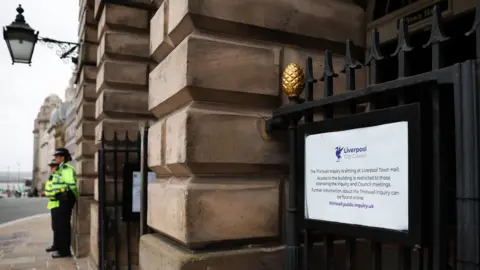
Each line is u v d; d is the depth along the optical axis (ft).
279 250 8.87
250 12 9.20
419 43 11.10
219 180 8.83
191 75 8.50
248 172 9.18
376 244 6.66
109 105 19.10
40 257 25.82
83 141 25.46
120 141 17.51
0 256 26.21
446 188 5.77
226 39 9.10
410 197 5.90
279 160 9.34
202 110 8.71
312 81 8.15
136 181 17.16
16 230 40.55
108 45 18.86
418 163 5.82
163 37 10.07
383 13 11.93
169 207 9.21
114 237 18.19
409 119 5.98
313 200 7.69
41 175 176.55
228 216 8.66
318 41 10.19
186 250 8.57
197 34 8.84
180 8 8.98
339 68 10.40
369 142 6.61
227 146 8.79
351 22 10.75
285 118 8.83
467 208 5.26
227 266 8.33
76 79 29.27
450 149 8.50
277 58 9.53
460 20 10.21
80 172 26.27
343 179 7.06
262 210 9.06
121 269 18.63
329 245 7.73
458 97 5.41
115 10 18.90
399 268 6.35
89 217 25.48
